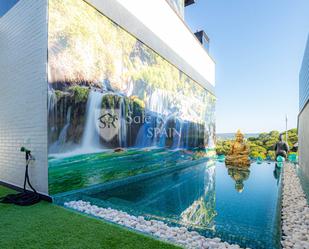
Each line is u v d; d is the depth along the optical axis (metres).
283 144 11.26
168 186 5.81
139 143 6.02
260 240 2.24
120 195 4.81
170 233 2.24
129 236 2.11
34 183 3.78
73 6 4.03
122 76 5.36
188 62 9.60
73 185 3.98
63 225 2.39
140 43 6.12
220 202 4.16
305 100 7.31
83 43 4.23
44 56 3.58
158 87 7.04
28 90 3.91
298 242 2.15
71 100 3.97
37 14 3.75
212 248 1.95
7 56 4.48
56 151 3.67
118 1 5.30
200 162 10.55
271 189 5.36
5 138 4.48
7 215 2.73
